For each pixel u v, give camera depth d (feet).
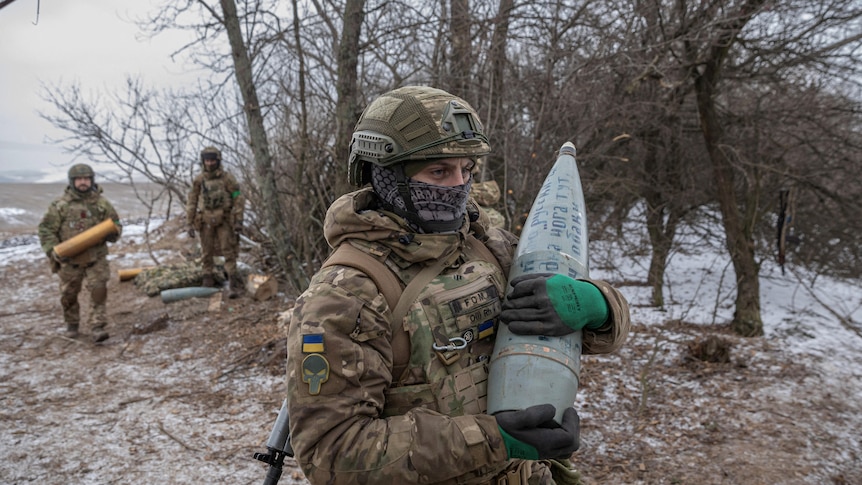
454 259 4.23
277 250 20.95
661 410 13.89
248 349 17.99
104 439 12.76
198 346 18.72
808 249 26.45
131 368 17.03
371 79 21.12
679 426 13.12
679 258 29.96
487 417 3.65
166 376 16.40
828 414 13.53
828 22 18.17
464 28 18.81
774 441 12.34
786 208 22.88
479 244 4.72
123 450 12.29
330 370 3.50
